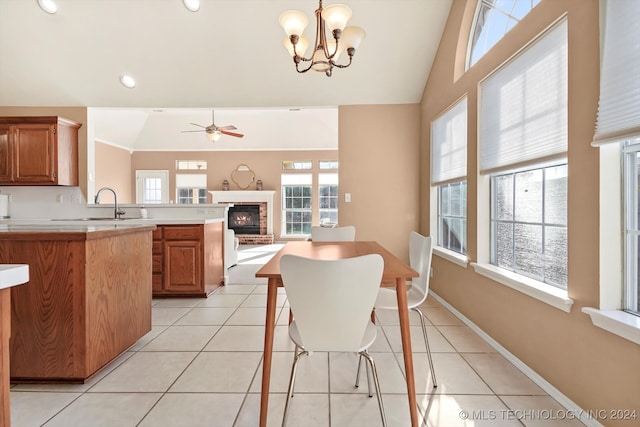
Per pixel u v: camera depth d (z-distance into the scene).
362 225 3.89
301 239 9.00
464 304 2.63
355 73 3.54
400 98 3.81
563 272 1.67
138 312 2.16
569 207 1.51
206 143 8.80
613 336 1.26
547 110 1.68
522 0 2.06
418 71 3.50
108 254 1.85
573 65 1.48
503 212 2.25
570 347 1.49
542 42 1.72
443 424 1.41
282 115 8.09
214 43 3.26
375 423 1.42
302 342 1.26
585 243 1.41
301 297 1.19
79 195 4.00
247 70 3.53
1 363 0.76
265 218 9.03
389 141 3.87
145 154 8.86
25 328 1.69
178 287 3.33
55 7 2.96
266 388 1.33
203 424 1.41
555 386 1.59
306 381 1.75
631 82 1.18
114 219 3.78
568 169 1.51
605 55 1.29
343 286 1.16
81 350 1.68
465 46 2.80
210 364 1.94
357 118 3.89
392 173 3.88
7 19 3.06
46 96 3.81
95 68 3.52
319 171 8.93
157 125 8.34
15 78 3.61
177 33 3.17
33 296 1.68
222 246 3.94
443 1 2.91
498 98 2.15
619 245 1.34
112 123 7.41
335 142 8.79
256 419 1.44
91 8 2.97
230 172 9.00
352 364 1.94
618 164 1.35
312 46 3.25
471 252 2.51
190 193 9.02
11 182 3.73
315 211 8.93
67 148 3.86
